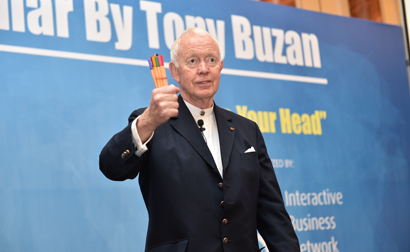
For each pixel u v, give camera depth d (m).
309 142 3.57
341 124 3.74
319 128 3.64
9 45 2.71
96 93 2.91
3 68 2.68
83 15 2.96
